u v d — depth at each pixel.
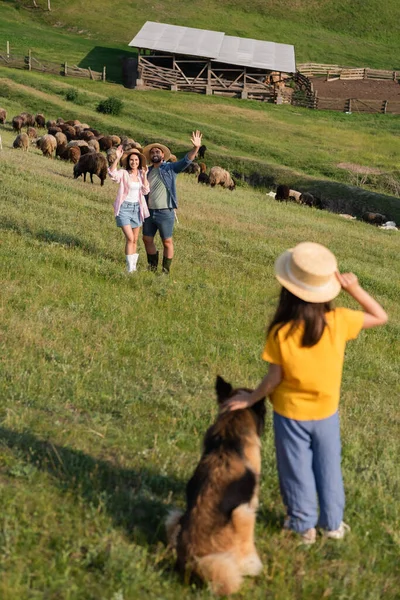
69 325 8.54
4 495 4.27
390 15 82.44
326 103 56.25
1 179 18.20
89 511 4.32
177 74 54.97
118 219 11.11
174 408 6.36
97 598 3.60
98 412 5.99
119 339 8.44
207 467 3.73
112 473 4.89
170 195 11.32
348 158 43.06
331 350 3.92
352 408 7.66
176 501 4.71
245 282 13.16
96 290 10.40
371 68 70.00
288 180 36.34
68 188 19.59
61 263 11.53
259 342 9.73
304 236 20.52
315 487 4.22
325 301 3.82
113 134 41.19
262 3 81.94
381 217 30.03
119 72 58.53
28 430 5.27
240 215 22.20
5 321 8.15
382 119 54.25
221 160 38.59
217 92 55.69
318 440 4.06
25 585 3.54
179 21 75.38
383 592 4.10
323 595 3.91
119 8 77.44
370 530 4.72
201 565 3.56
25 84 48.12
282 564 4.06
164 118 45.50
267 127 48.09
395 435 7.03
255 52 58.16
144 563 3.86
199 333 9.41
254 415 3.94
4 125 36.00
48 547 3.94
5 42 62.28
